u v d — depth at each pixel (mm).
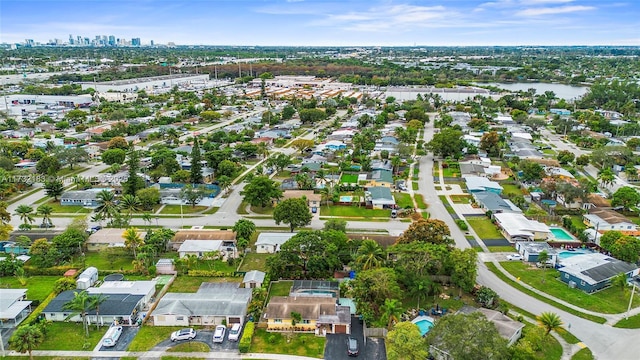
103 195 123625
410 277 87875
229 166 163875
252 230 113312
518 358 66812
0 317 80188
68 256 105125
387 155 193000
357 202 142000
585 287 92375
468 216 134125
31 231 119938
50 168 165000
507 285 95188
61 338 77500
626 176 169250
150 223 127875
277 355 73625
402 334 69625
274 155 199750
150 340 77375
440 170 182500
